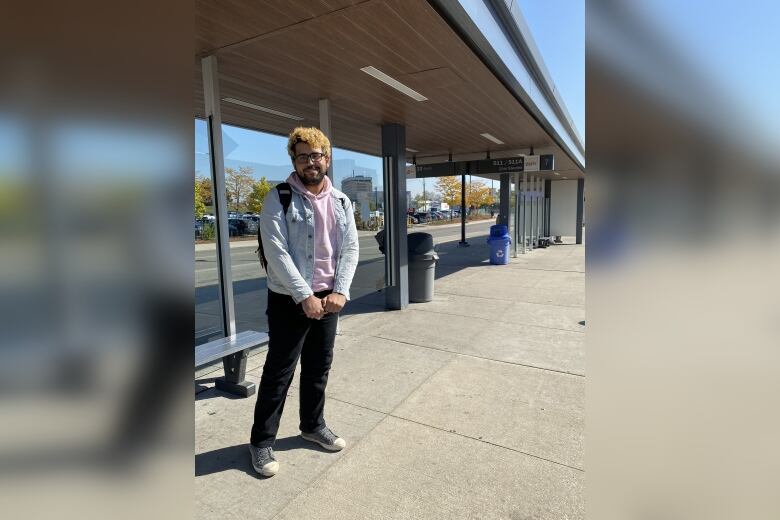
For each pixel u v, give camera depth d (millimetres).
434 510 2342
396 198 6723
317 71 4633
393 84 5117
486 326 5816
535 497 2432
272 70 4605
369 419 3314
